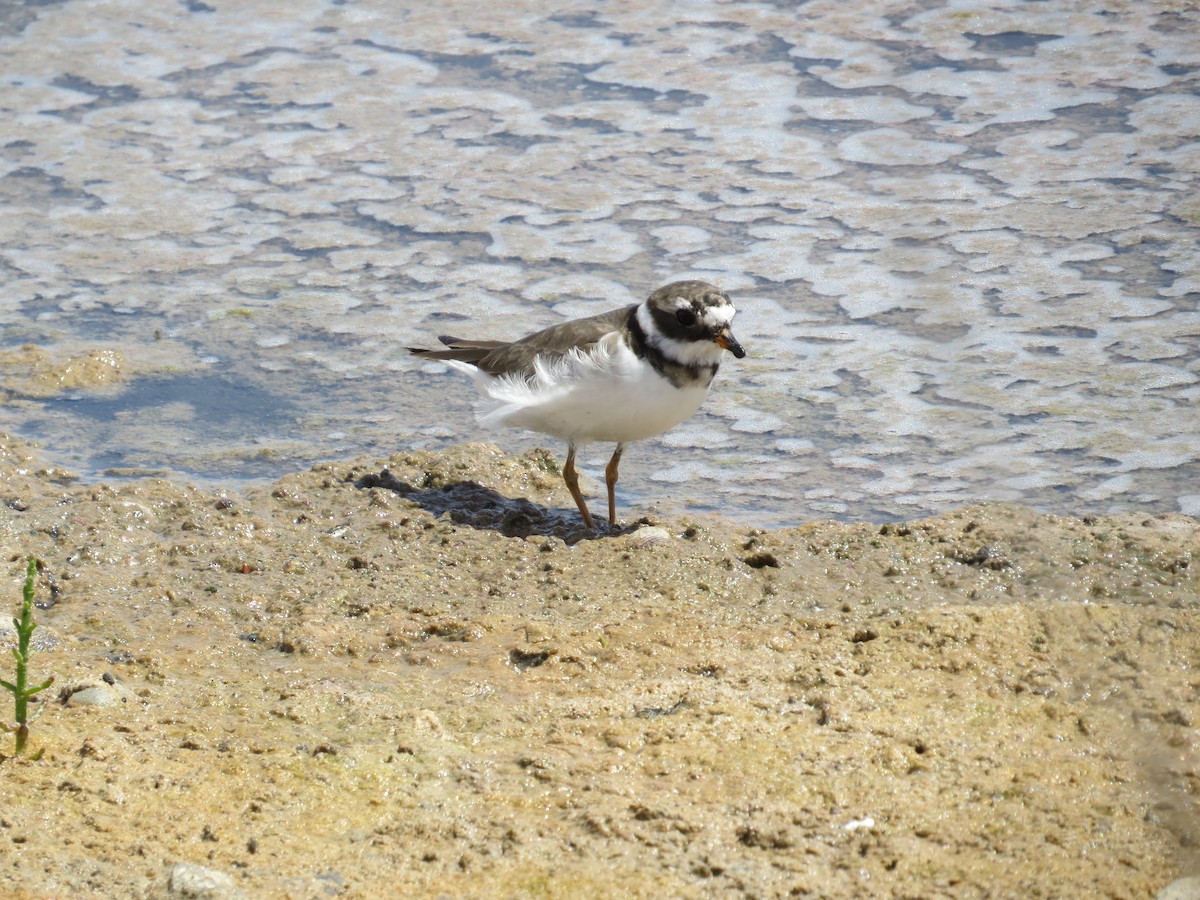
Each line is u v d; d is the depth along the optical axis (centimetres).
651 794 710
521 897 635
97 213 1708
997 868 642
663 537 1055
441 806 710
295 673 875
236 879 650
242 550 1052
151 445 1276
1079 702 784
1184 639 854
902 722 770
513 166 1778
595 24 2164
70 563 1031
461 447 1243
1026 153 1728
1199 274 1466
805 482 1202
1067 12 2089
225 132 1894
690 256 1560
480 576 1023
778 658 869
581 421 1088
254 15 2255
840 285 1496
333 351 1438
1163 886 621
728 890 635
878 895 627
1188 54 1941
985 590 973
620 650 888
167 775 740
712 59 2022
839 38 2058
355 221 1678
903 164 1725
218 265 1599
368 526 1102
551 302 1480
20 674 745
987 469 1190
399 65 2066
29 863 661
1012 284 1475
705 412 1317
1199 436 1219
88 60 2103
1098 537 1017
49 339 1459
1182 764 714
